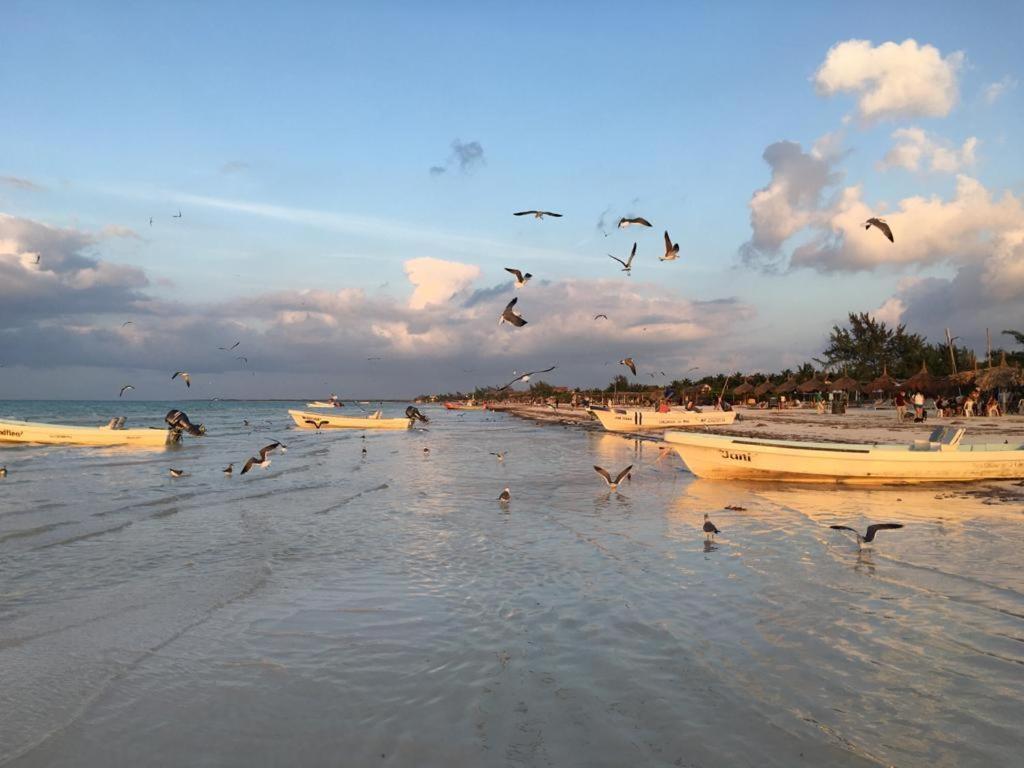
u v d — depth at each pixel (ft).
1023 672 21.62
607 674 22.08
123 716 19.69
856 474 65.82
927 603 28.55
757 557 37.40
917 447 69.41
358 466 90.94
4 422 124.98
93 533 44.93
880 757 16.84
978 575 32.71
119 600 30.86
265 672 22.81
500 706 19.97
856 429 127.95
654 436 155.33
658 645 24.53
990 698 19.93
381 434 181.47
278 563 37.76
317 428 186.19
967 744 17.42
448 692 21.03
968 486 63.87
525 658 23.62
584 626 26.76
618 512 53.78
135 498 59.98
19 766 17.03
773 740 17.70
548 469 87.56
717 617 27.40
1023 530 43.21
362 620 28.04
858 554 37.50
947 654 23.18
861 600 29.22
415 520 50.75
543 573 35.22
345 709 20.02
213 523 49.11
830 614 27.45
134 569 36.35
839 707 19.51
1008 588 30.45
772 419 175.11
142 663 23.58
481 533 45.91
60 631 26.76
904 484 65.46
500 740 17.98
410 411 207.92
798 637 25.00
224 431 182.39
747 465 69.77
